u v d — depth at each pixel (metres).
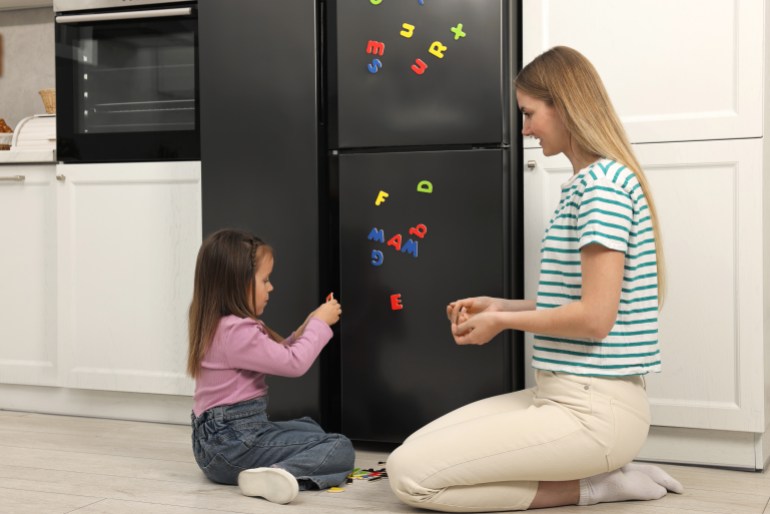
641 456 2.25
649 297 1.76
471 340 1.78
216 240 2.05
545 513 1.79
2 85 3.43
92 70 2.75
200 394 2.04
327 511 1.80
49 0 3.29
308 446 1.99
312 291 2.38
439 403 2.29
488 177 2.24
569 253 1.76
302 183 2.38
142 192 2.72
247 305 2.04
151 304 2.72
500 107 2.23
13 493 1.94
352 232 2.36
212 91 2.46
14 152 2.84
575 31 2.25
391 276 2.32
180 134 2.67
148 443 2.46
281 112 2.40
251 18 2.42
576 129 1.77
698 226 2.15
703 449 2.19
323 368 2.39
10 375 2.90
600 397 1.74
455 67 2.26
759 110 2.09
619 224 1.68
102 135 2.74
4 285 2.90
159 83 2.69
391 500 1.89
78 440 2.50
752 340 2.11
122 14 2.65
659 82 2.18
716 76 2.13
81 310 2.79
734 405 2.13
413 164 2.30
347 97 2.35
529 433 1.74
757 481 2.05
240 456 1.99
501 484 1.79
